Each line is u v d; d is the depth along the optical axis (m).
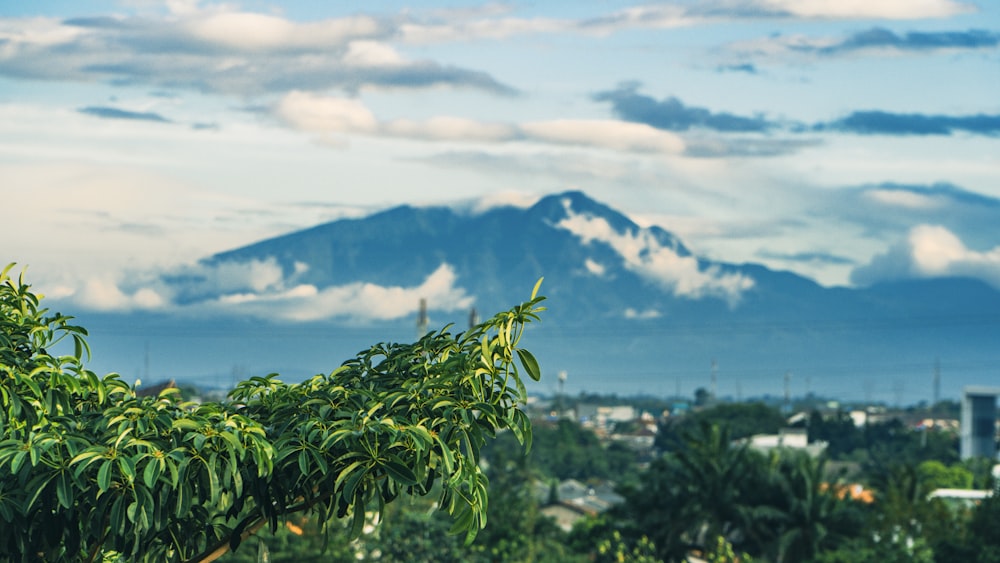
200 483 6.24
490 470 49.22
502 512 45.50
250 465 6.38
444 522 35.78
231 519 7.18
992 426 135.62
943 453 150.25
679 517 51.38
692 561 55.06
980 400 135.50
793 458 53.78
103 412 6.59
